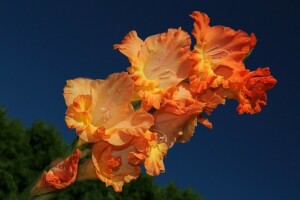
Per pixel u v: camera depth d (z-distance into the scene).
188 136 0.96
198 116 0.96
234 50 0.94
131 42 0.91
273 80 0.91
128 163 0.91
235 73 0.93
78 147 0.87
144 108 0.88
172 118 0.93
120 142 0.86
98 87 0.88
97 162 0.88
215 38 0.94
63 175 0.85
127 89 0.88
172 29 0.92
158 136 0.94
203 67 0.91
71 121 0.85
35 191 0.87
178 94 0.91
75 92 0.87
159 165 0.89
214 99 0.93
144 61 0.90
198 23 0.92
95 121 0.88
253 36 0.94
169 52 0.91
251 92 0.92
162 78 0.91
